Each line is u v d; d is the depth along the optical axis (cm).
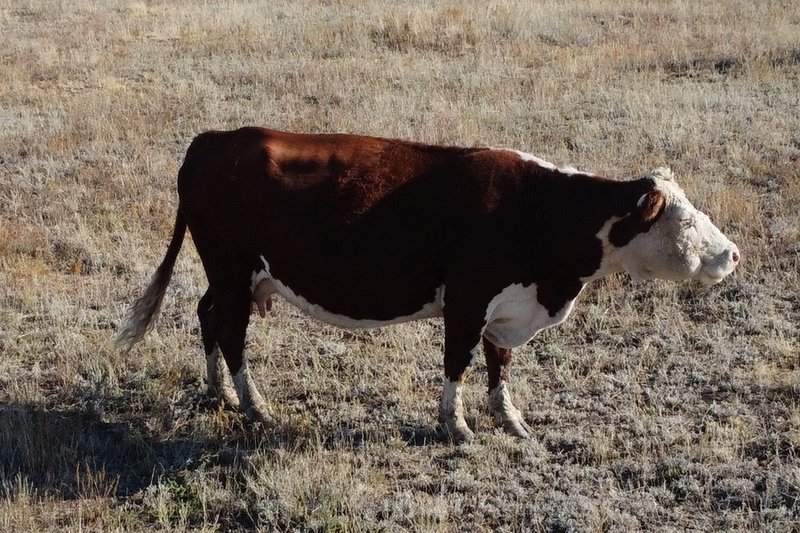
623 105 1322
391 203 589
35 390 685
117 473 602
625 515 532
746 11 1953
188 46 1781
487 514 549
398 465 601
